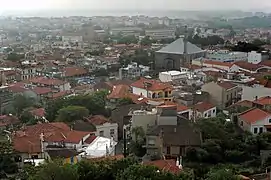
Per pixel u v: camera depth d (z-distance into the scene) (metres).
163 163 79.88
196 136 95.25
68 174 61.47
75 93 163.00
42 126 109.81
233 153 92.38
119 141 112.94
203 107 121.88
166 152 93.62
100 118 117.06
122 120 117.94
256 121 104.06
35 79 197.88
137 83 149.38
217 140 94.88
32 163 84.88
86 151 90.31
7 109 154.12
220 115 118.38
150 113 106.06
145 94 142.00
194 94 135.88
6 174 87.81
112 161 67.00
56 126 109.06
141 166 60.31
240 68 191.12
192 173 72.62
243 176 77.12
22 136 100.81
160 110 105.69
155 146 96.88
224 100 136.50
